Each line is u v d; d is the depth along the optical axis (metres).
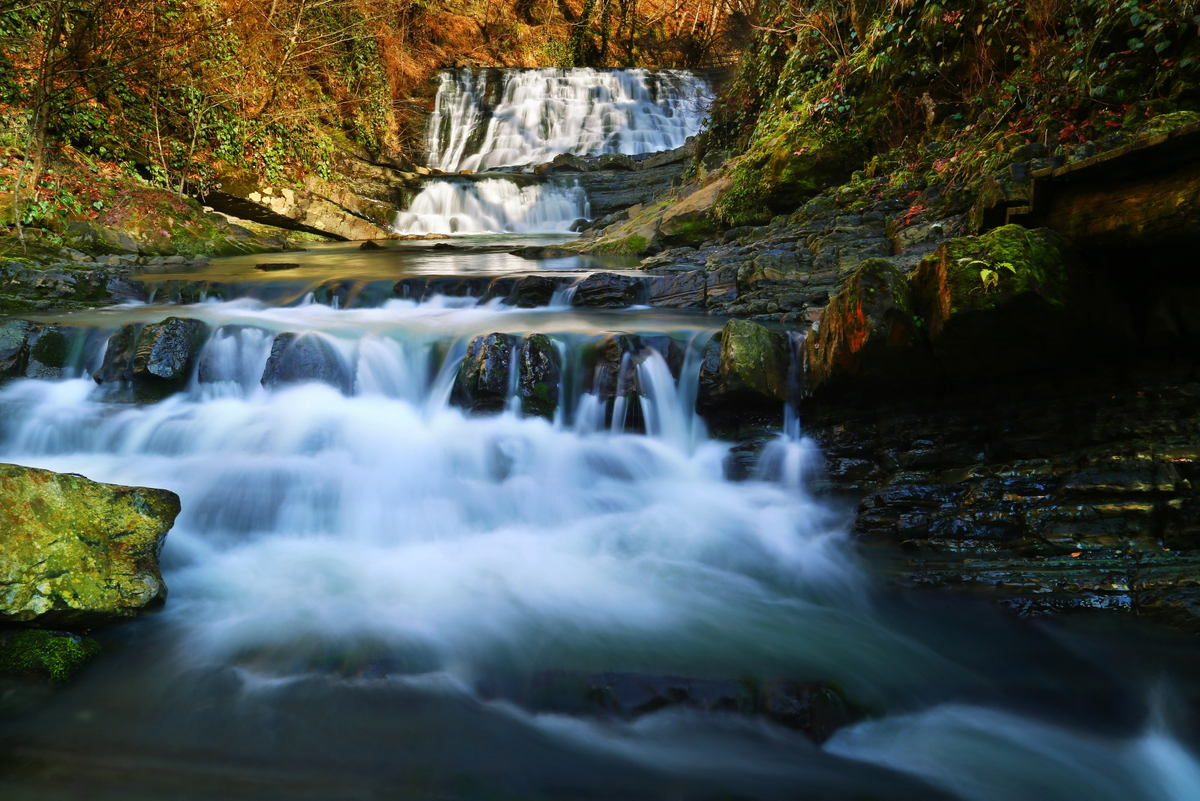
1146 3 6.34
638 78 22.92
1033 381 4.58
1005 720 3.35
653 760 3.03
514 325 6.79
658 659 3.62
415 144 20.92
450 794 2.80
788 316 6.89
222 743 3.04
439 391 6.28
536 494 5.18
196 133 13.23
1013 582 3.94
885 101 9.21
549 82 22.22
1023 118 7.21
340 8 17.05
